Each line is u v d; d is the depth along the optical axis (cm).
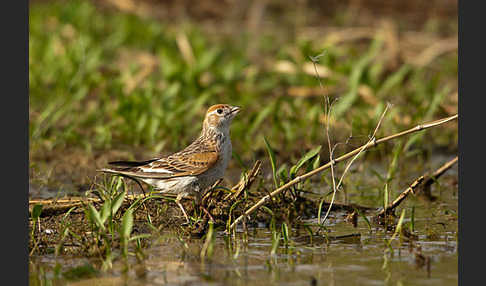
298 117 1705
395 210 1212
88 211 1012
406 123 1669
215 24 2808
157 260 943
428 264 921
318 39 2433
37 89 1989
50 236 1041
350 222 1146
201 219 1109
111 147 1586
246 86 1955
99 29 2630
